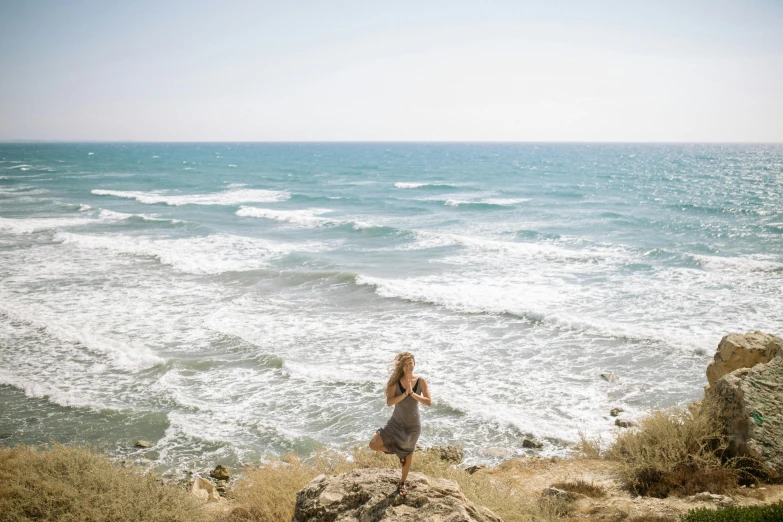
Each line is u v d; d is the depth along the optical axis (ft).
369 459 28.81
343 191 231.09
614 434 39.81
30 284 80.28
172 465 37.14
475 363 53.98
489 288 79.20
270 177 306.55
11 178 262.06
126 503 22.99
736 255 99.86
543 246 106.32
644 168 379.35
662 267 89.66
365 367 53.01
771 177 285.23
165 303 72.64
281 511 24.89
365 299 75.20
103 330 62.18
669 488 26.71
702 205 168.04
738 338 34.60
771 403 28.35
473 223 142.31
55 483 23.36
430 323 65.62
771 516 18.99
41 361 53.57
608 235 123.03
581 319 63.52
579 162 484.33
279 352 56.65
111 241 110.01
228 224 141.90
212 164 434.30
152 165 404.57
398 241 117.60
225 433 41.32
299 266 94.12
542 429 40.96
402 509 17.60
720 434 29.12
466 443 39.99
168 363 52.70
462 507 17.52
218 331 62.23
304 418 43.65
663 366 52.01
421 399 18.47
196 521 24.08
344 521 17.54
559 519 24.03
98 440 40.01
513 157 614.75
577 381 49.47
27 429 41.22
